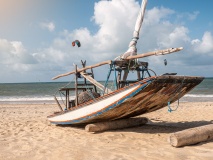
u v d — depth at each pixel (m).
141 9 8.40
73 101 9.95
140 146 6.27
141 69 8.52
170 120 11.01
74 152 5.81
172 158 5.17
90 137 7.41
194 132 6.11
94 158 5.33
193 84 7.59
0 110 17.22
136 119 9.05
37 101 28.03
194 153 5.44
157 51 6.98
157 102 7.79
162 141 6.75
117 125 8.44
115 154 5.59
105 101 7.70
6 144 6.83
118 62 8.00
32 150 6.14
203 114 12.71
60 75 10.32
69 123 9.06
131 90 6.98
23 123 10.45
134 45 8.20
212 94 35.44
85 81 9.62
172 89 7.24
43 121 11.00
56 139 7.32
